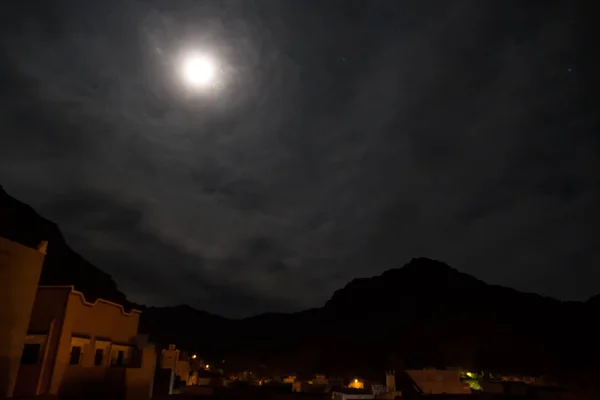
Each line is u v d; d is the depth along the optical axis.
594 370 36.81
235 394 27.80
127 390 14.38
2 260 15.54
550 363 81.19
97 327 22.30
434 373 32.91
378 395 31.84
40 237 71.62
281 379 67.12
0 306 15.30
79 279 72.62
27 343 19.12
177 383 31.89
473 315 123.31
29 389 18.22
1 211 66.81
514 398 26.23
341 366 112.38
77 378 14.46
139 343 26.33
